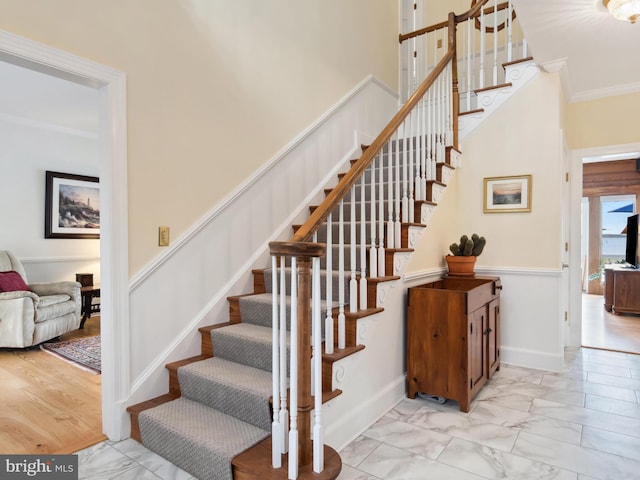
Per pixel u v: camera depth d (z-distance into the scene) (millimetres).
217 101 2643
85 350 3803
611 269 5898
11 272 4113
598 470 1821
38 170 4918
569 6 2342
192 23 2492
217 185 2635
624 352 3764
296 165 3293
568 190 3871
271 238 3043
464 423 2297
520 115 3385
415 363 2629
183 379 2203
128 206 2115
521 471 1815
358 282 2365
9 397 2650
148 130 2225
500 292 3416
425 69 5051
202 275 2529
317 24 3553
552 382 2963
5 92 3936
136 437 2059
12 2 1703
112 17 2068
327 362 1962
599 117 3742
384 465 1863
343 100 3830
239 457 1631
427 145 3107
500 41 4633
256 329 2441
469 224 3604
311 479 1485
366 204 3080
